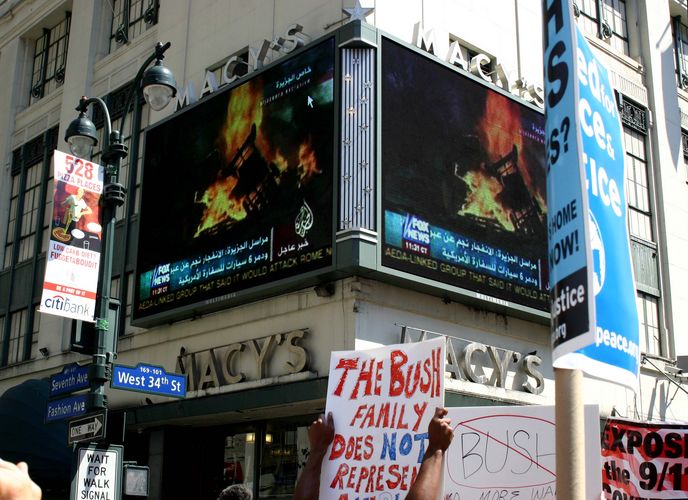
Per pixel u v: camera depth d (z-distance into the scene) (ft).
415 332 50.03
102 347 38.06
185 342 58.29
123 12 79.10
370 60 50.72
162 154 61.98
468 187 53.98
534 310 56.13
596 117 16.60
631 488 25.02
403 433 17.89
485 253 53.83
